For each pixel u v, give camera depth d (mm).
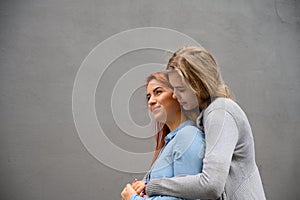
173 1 2996
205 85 1090
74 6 2902
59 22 2877
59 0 2898
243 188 1109
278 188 2971
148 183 1090
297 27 3156
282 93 3066
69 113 2807
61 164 2764
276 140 3012
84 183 2766
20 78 2805
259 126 3000
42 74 2822
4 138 2748
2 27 2834
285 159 3008
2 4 2852
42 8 2879
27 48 2834
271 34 3107
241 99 2998
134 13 2945
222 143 1025
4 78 2793
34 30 2854
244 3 3098
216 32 3021
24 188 2727
